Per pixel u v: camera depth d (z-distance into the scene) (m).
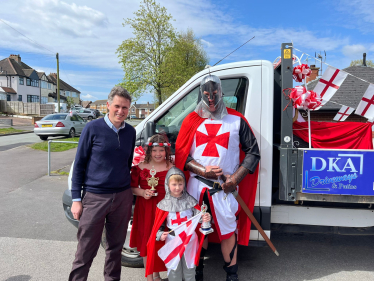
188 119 2.73
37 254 3.69
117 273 2.81
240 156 2.88
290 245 4.01
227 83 3.05
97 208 2.49
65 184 7.32
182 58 25.06
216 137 2.61
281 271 3.30
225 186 2.55
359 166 2.66
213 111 2.62
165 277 3.16
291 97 2.76
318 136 3.35
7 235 4.29
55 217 5.07
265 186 2.90
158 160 2.79
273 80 2.92
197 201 2.62
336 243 4.07
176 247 2.48
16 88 57.03
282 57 2.85
